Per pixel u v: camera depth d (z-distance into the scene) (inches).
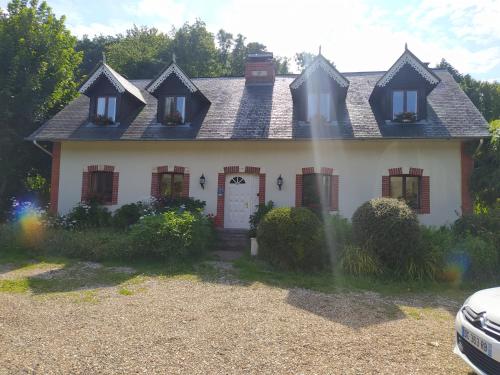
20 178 609.9
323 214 451.8
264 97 561.6
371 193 470.9
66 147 531.2
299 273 326.3
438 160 460.8
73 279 292.5
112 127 519.8
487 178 419.5
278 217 343.9
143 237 359.3
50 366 140.5
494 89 1072.8
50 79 612.7
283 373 139.5
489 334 125.6
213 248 450.6
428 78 461.1
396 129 456.8
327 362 150.3
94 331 179.3
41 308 217.0
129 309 218.4
